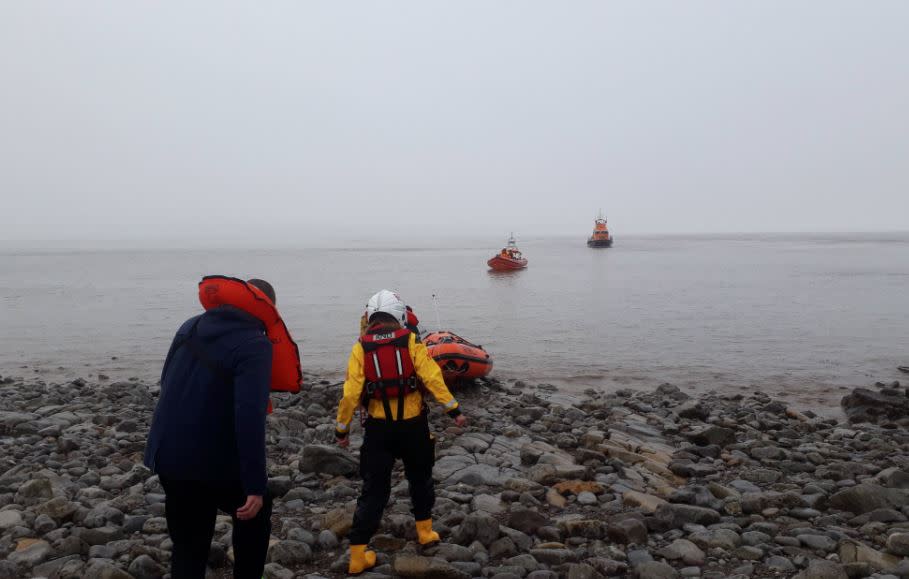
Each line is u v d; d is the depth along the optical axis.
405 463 4.93
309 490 6.49
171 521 3.43
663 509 5.74
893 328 25.28
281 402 11.32
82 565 4.73
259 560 3.68
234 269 72.50
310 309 31.69
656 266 76.56
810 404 13.71
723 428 9.40
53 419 9.96
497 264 67.12
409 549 5.00
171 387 3.40
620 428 9.91
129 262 93.88
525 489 6.50
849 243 199.38
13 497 6.20
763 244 189.25
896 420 11.77
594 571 4.62
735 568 4.92
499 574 4.61
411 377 4.69
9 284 49.78
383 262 92.25
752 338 22.75
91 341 22.02
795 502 6.24
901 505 6.11
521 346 21.02
